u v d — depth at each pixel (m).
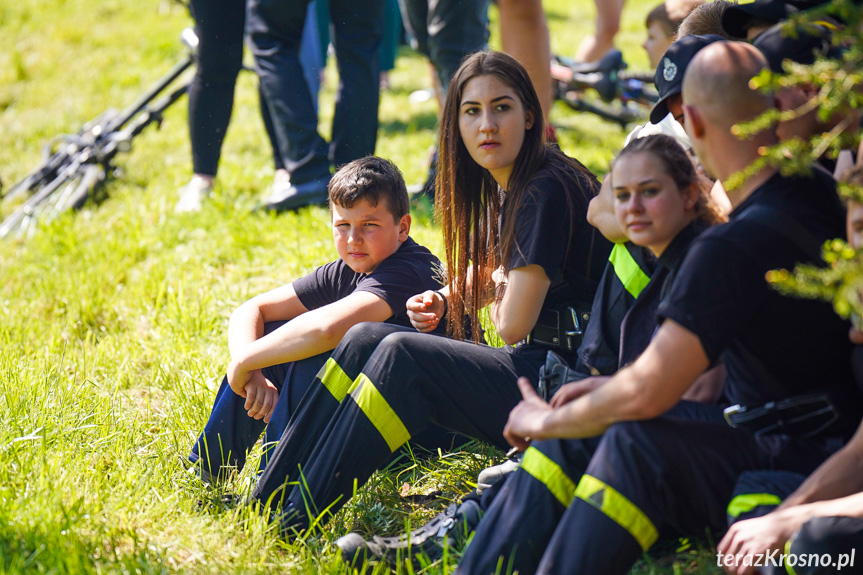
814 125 5.00
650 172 5.04
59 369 8.36
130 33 23.98
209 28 12.85
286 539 5.96
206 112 13.43
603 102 16.44
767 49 5.47
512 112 6.17
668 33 9.70
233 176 14.53
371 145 12.55
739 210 4.89
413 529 6.24
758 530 4.41
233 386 6.67
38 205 14.62
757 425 4.91
